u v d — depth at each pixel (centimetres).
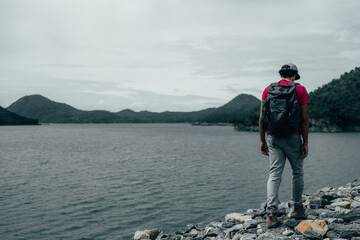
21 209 1797
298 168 523
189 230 866
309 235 468
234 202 1948
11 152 5988
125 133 18762
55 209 1797
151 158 4862
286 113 477
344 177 3022
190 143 9350
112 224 1522
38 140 10656
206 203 1920
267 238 489
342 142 10188
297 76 540
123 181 2728
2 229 1456
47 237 1355
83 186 2497
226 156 5225
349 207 621
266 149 547
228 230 646
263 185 2522
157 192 2248
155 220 1578
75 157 5019
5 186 2506
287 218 557
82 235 1374
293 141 502
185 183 2619
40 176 3031
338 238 466
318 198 711
